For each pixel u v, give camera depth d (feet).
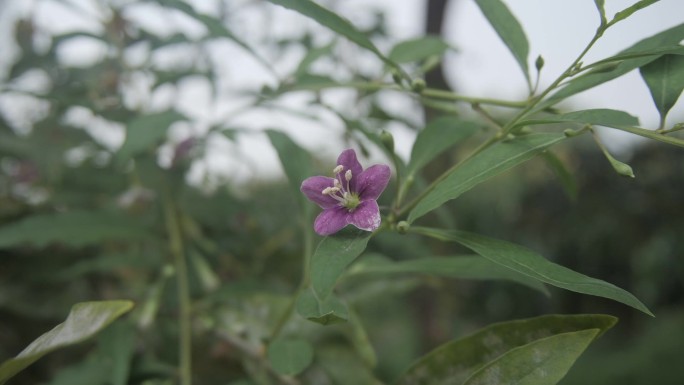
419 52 0.51
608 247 2.24
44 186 0.66
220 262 0.64
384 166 0.34
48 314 0.59
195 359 0.53
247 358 0.50
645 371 1.77
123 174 0.65
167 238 0.59
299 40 0.72
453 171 0.35
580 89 0.37
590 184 2.25
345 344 0.50
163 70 0.64
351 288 0.57
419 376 0.37
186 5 0.44
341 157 0.35
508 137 0.36
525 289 2.14
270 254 0.67
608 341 2.14
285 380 0.48
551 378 0.31
